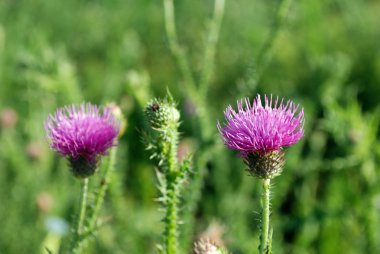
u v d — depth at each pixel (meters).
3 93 0.74
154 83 0.97
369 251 0.50
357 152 0.49
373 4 1.20
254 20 1.05
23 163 0.57
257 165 0.26
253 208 0.56
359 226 0.53
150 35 1.14
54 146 0.29
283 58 0.89
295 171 0.55
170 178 0.30
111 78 0.66
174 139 0.29
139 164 0.68
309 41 0.90
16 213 0.56
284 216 0.58
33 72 0.53
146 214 0.57
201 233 0.42
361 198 0.50
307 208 0.56
